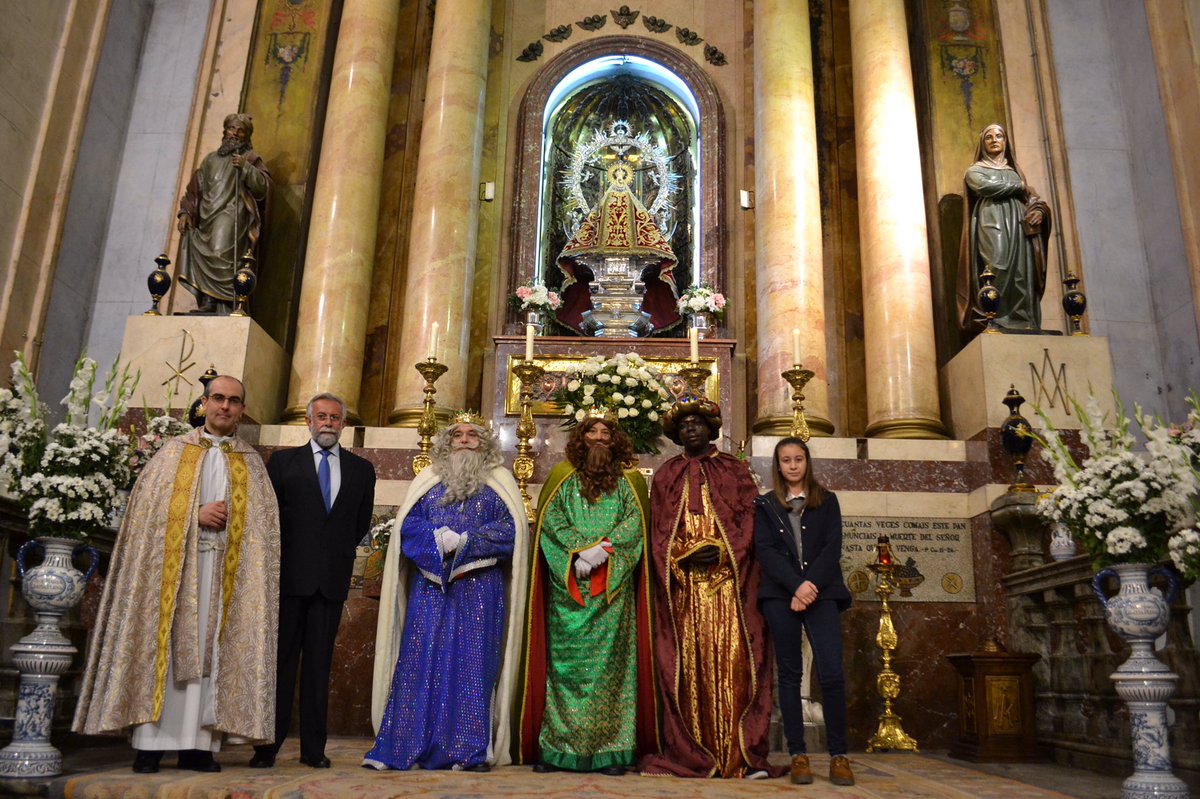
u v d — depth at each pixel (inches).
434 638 197.2
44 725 176.2
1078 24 423.8
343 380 369.4
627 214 413.7
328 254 380.5
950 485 320.2
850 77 445.4
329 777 173.9
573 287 437.7
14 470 188.1
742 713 193.5
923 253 374.9
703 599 200.7
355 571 301.6
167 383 333.1
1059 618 255.9
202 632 182.2
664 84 470.9
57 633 181.5
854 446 330.0
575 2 468.4
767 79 410.0
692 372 307.0
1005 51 421.1
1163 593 190.7
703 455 211.5
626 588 200.2
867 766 227.6
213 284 366.9
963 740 254.8
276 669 190.4
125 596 178.1
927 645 301.6
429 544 199.3
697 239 439.2
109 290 399.5
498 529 203.6
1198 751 187.3
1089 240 393.1
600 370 312.7
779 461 199.3
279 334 382.6
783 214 386.9
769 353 372.8
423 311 377.4
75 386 202.2
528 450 297.9
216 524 185.8
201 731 178.5
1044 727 253.4
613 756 188.5
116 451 196.9
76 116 390.6
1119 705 220.1
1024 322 352.2
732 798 159.2
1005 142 371.2
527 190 438.9
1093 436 197.5
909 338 361.7
